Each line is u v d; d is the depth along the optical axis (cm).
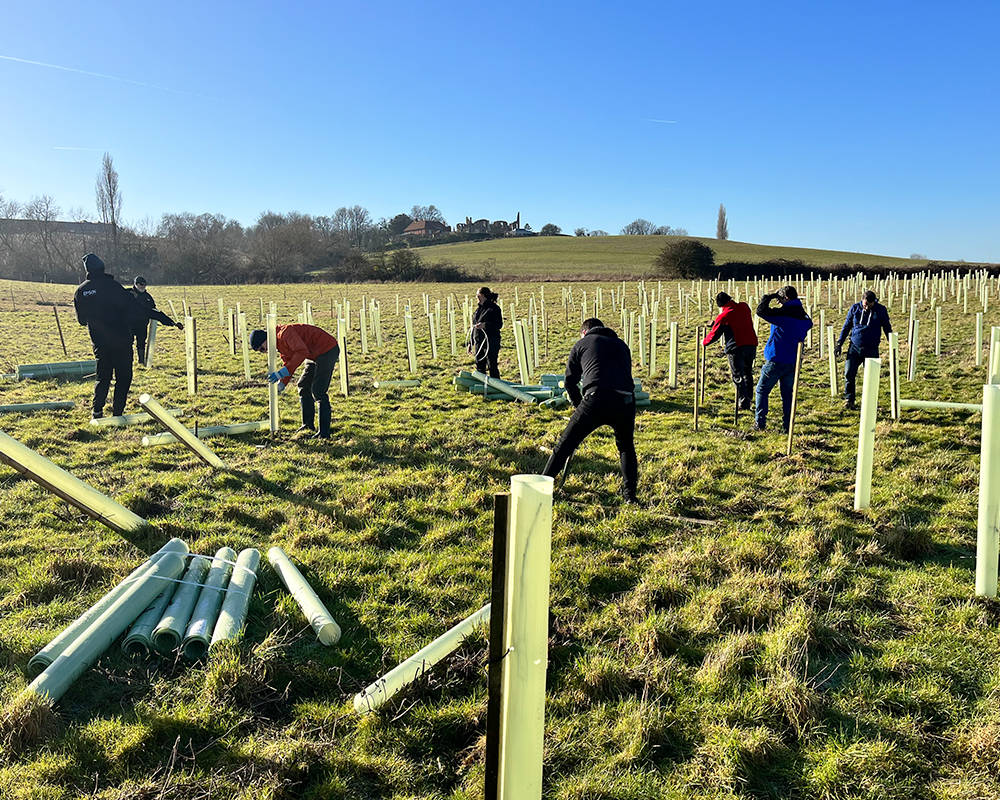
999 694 344
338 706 338
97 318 872
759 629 409
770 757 306
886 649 385
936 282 2977
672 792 285
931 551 517
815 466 717
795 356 845
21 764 291
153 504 593
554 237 10612
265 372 1341
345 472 705
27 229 6278
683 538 542
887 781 290
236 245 8338
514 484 182
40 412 948
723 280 5034
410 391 1157
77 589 442
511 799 194
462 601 441
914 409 970
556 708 338
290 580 437
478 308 1229
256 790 280
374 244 9725
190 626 379
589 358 621
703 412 993
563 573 475
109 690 343
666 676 356
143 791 279
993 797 279
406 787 289
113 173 6088
